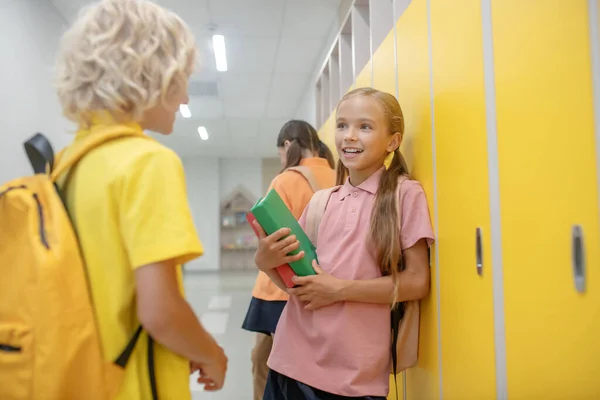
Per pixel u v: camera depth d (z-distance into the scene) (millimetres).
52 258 651
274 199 1269
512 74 864
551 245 747
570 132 698
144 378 724
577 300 686
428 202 1318
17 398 657
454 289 1131
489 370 953
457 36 1115
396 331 1277
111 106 737
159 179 711
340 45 2975
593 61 646
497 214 922
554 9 734
